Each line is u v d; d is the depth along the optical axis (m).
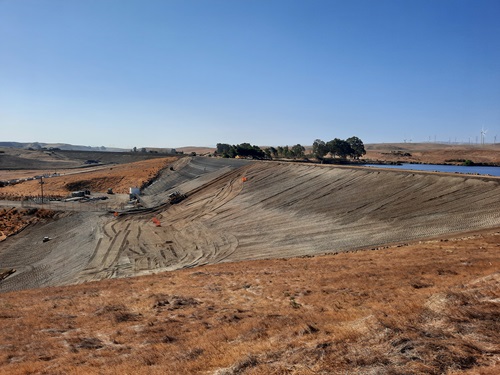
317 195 56.28
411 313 12.85
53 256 48.91
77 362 13.19
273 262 31.67
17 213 74.25
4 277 42.62
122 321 18.28
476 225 32.09
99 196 97.81
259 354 11.20
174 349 13.39
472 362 8.98
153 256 43.91
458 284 16.53
